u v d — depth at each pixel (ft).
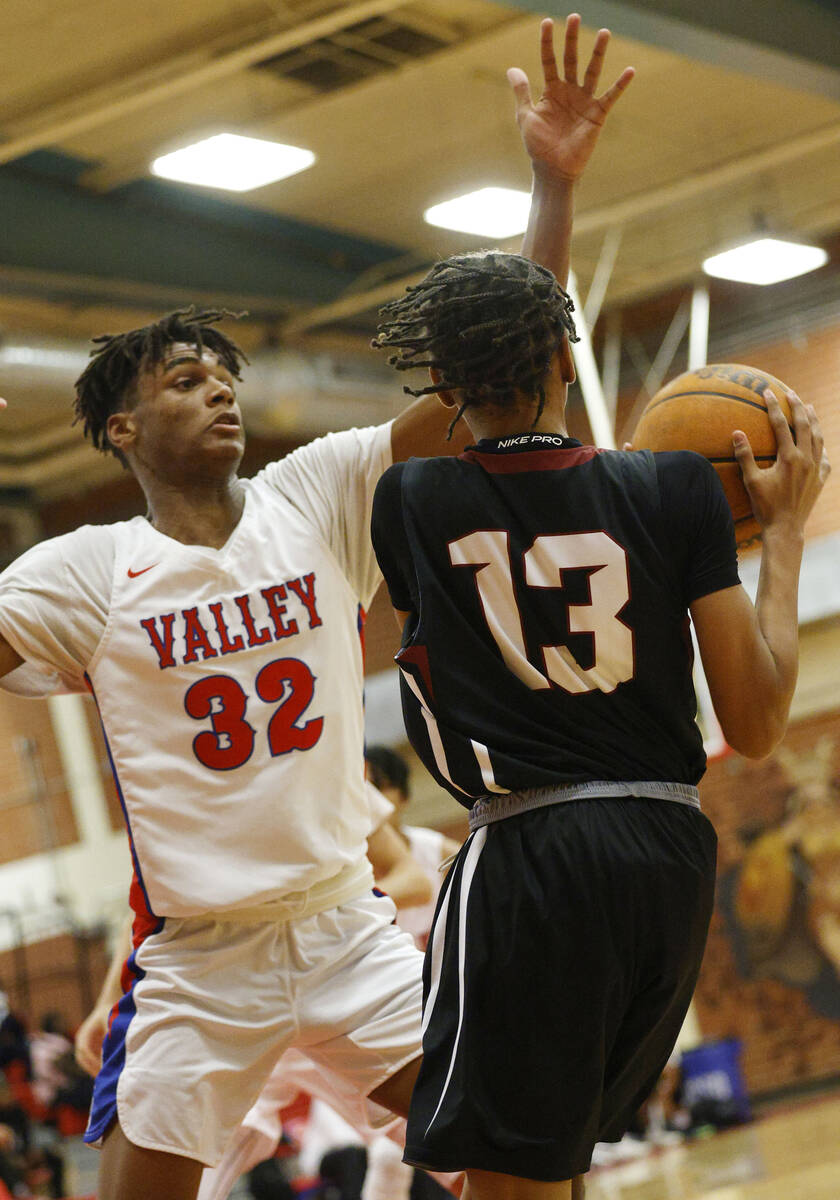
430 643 6.66
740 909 42.75
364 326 44.01
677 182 39.58
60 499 51.85
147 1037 8.49
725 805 43.34
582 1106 6.39
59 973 48.78
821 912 41.63
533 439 6.84
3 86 29.27
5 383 36.11
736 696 6.48
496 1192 6.43
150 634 8.79
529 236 8.60
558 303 6.86
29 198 33.81
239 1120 8.64
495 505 6.72
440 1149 6.36
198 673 8.74
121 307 37.52
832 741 41.93
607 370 45.88
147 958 8.69
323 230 40.11
